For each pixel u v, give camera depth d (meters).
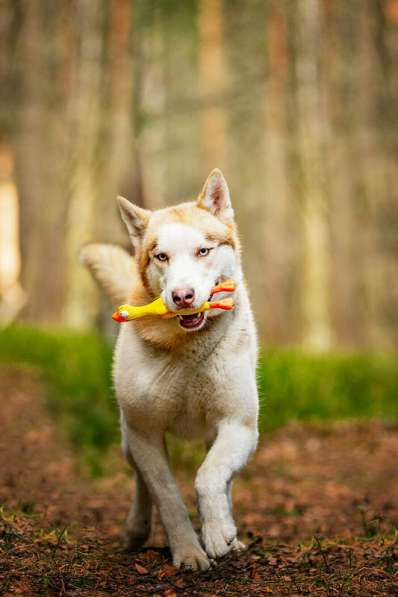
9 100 23.14
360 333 22.81
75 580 4.41
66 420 9.78
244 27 21.98
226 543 4.57
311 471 8.62
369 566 4.72
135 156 12.34
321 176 22.91
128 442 5.15
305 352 14.35
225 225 5.15
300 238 24.52
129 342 5.02
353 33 22.50
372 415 11.18
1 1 22.56
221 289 4.86
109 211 20.83
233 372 4.90
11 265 25.12
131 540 5.41
